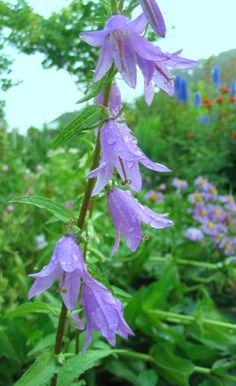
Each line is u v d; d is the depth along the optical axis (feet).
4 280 1.00
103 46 0.47
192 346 0.97
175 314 1.04
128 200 0.55
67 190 1.81
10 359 0.86
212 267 1.33
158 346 0.94
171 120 3.47
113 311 0.52
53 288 1.03
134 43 0.47
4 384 0.85
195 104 3.32
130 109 3.43
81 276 0.52
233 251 1.44
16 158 2.05
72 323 0.58
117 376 0.93
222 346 1.00
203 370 0.94
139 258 1.23
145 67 0.47
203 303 1.11
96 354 0.57
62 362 0.56
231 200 1.62
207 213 1.57
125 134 0.51
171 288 1.14
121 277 1.25
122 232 0.54
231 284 1.27
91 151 0.62
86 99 0.50
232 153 2.96
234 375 0.96
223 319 1.08
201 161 2.93
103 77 0.49
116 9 0.49
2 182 1.77
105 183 0.51
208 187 1.70
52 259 0.51
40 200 0.54
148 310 1.02
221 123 3.17
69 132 0.51
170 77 0.50
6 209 1.35
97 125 0.52
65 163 2.14
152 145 3.06
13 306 1.00
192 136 3.17
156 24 0.46
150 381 0.87
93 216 0.86
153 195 1.84
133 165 0.53
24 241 1.30
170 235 1.48
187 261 1.34
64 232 0.52
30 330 0.88
